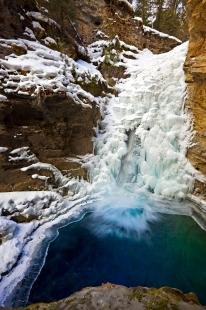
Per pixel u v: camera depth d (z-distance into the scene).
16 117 6.88
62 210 6.95
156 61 11.82
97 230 6.76
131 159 8.94
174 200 7.92
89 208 7.40
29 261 5.27
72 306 3.11
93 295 3.31
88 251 6.04
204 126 7.89
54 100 7.23
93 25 12.90
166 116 9.04
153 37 14.18
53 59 8.61
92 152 8.73
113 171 8.66
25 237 5.77
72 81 8.51
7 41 7.60
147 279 5.41
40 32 9.27
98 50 12.48
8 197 6.31
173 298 3.26
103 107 9.96
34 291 4.71
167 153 8.37
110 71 11.61
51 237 6.06
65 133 7.87
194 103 8.42
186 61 8.68
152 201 8.05
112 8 13.30
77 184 7.73
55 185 7.34
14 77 6.87
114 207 7.71
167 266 5.80
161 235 6.75
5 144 6.68
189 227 7.01
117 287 3.52
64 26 11.07
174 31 17.91
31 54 8.02
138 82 10.70
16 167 6.75
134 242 6.49
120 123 9.39
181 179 8.07
